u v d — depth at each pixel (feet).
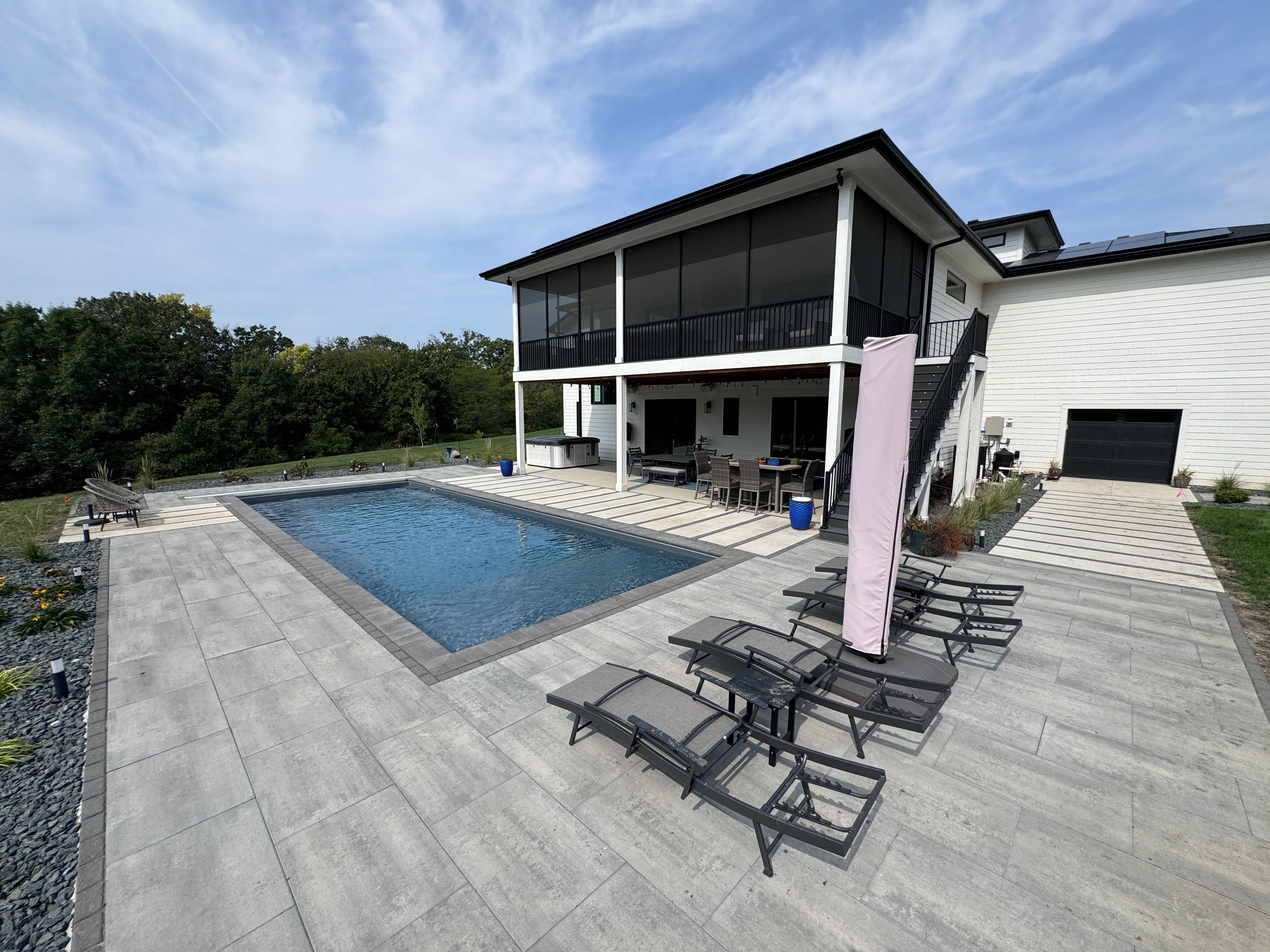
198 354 92.27
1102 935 6.65
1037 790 9.32
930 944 6.52
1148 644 15.16
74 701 12.53
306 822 8.61
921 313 37.76
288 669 13.80
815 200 29.35
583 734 10.99
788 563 22.93
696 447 52.37
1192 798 9.11
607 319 50.42
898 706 10.41
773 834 8.30
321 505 40.40
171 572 22.25
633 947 6.48
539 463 58.54
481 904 7.10
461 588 21.91
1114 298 43.11
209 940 6.62
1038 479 41.86
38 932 6.80
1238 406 38.99
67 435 70.79
